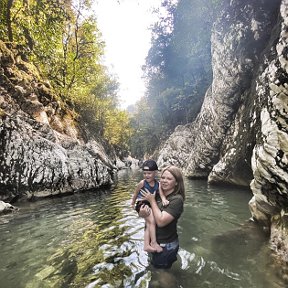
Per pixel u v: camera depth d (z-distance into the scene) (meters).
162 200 3.37
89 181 10.98
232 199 8.09
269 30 8.79
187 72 31.55
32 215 6.35
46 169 9.09
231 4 10.59
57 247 4.12
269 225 4.57
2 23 12.55
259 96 7.52
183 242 4.32
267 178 4.22
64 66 17.64
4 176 7.75
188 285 2.89
